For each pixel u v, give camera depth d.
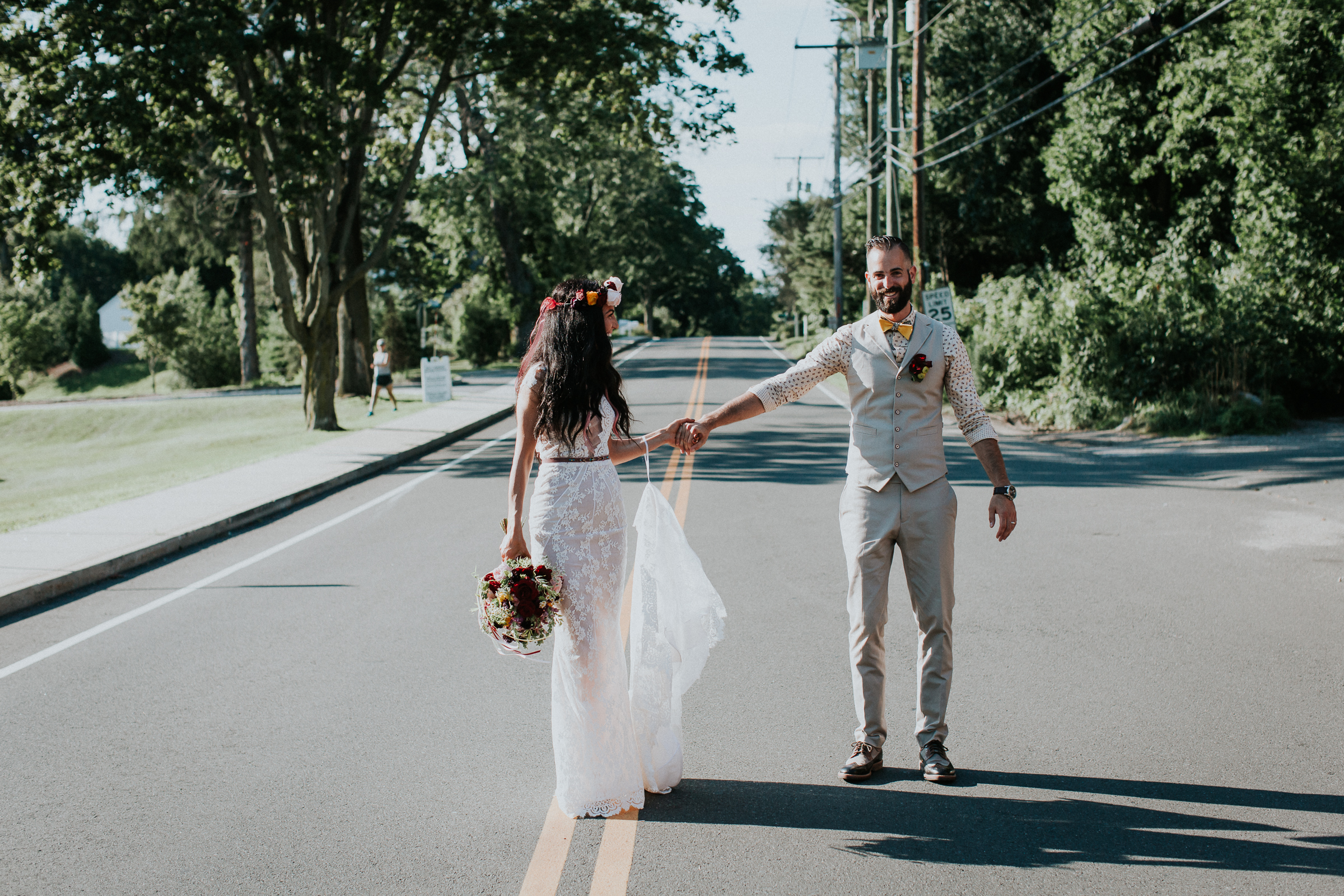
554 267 48.06
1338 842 3.63
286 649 6.37
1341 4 18.12
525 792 4.23
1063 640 6.15
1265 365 17.02
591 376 3.96
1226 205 25.02
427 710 5.23
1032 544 8.97
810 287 52.22
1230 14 22.77
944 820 3.87
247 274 49.69
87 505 11.84
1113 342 18.11
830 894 3.37
